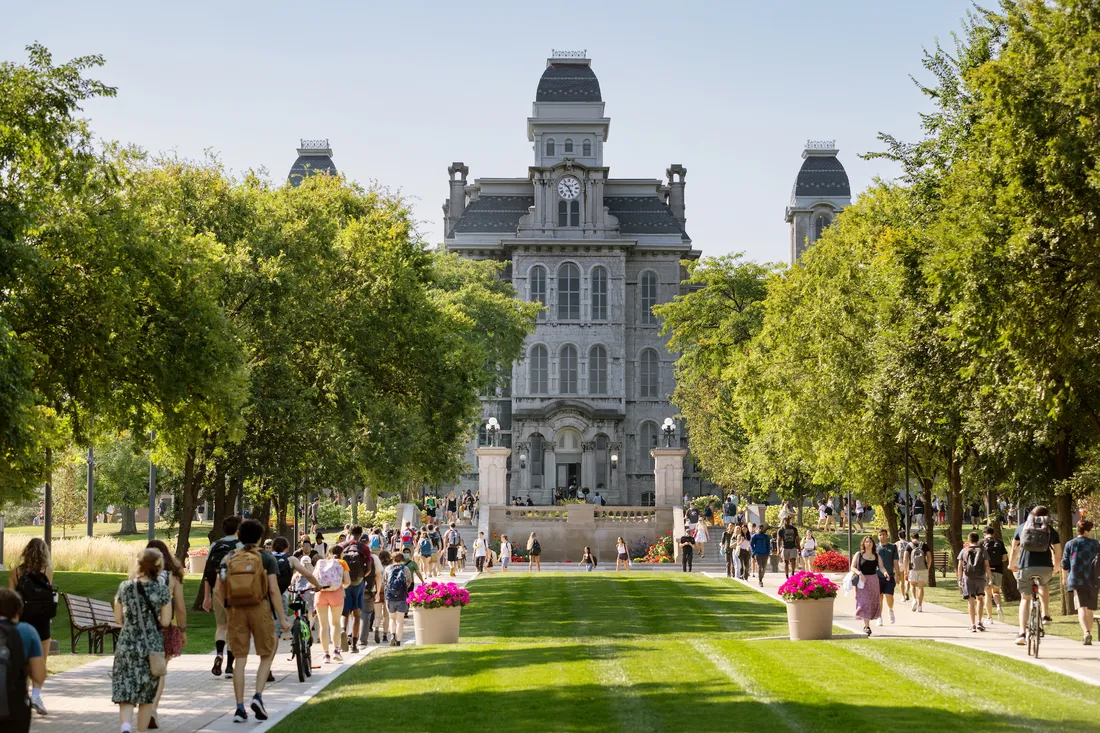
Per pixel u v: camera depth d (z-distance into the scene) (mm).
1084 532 21719
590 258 101312
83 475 85625
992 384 25672
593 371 100375
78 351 26031
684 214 113875
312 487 37844
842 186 107188
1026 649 20906
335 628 21953
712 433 74250
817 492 66812
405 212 44656
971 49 30766
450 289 77375
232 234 35781
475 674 18031
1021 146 21328
